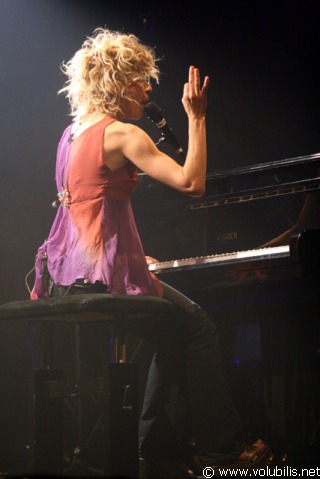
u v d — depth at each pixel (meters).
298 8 8.41
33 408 4.24
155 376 4.91
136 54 4.57
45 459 4.20
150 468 4.96
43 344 4.53
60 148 4.64
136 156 4.22
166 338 4.77
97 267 4.22
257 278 5.27
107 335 5.97
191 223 6.40
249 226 6.12
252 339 6.21
